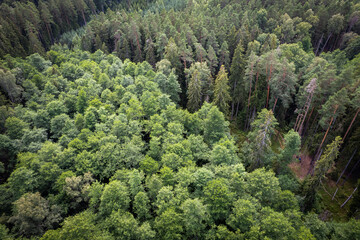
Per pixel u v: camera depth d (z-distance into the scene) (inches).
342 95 1562.5
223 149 1448.1
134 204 1253.1
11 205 1333.7
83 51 3599.9
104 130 1742.1
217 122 1721.2
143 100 2041.1
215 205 1122.0
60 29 4660.4
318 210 1525.6
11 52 3080.7
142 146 1681.8
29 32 3742.6
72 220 1003.3
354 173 1828.2
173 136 1614.2
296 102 2196.1
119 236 1056.2
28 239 1092.5
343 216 1601.9
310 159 2030.0
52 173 1378.0
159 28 3523.6
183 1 5290.4
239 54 2342.5
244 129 2422.5
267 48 2689.5
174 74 2534.5
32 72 2593.5
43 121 1939.0
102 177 1446.9
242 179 1295.5
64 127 1820.9
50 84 2309.3
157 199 1195.3
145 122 1844.2
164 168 1322.6
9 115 1967.3
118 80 2518.5
